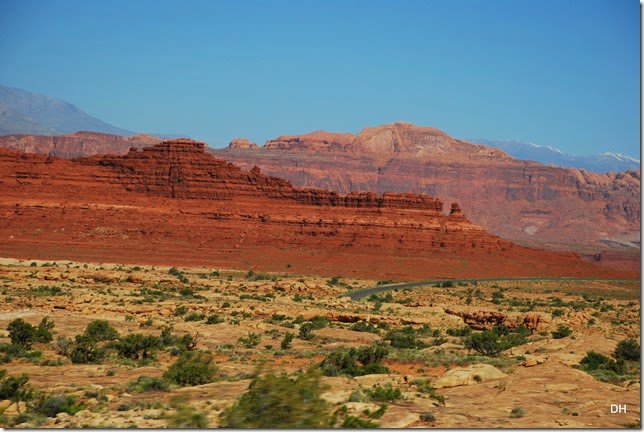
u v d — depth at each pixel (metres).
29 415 37.22
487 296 175.12
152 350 67.00
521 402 40.88
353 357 61.69
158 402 40.72
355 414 35.56
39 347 68.38
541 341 80.56
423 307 131.50
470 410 38.66
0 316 87.38
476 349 76.25
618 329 106.12
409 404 40.31
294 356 68.62
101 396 43.03
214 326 89.75
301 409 27.73
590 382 46.16
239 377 51.25
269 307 115.62
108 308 100.31
